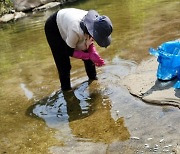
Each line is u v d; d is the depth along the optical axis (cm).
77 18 365
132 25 661
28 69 526
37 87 450
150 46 518
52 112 378
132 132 313
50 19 391
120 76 435
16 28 863
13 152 315
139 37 573
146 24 646
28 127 356
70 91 418
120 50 528
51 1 1173
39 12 1086
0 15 1048
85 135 322
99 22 348
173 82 382
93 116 354
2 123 372
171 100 347
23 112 390
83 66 494
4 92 453
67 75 413
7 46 685
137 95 374
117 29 650
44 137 333
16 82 482
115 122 335
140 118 333
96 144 305
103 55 520
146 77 410
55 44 394
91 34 349
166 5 771
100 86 416
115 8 865
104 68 469
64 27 375
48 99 410
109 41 355
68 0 1172
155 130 309
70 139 321
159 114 332
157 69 418
